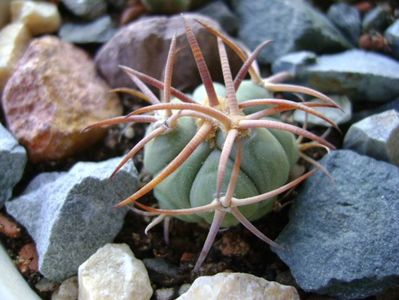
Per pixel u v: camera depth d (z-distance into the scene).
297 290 0.13
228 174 0.11
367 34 0.17
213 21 0.16
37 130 0.15
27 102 0.16
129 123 0.16
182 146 0.12
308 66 0.16
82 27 0.18
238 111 0.11
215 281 0.12
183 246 0.14
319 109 0.15
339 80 0.16
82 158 0.16
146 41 0.16
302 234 0.13
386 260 0.12
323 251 0.12
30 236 0.14
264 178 0.11
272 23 0.18
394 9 0.18
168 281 0.13
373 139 0.14
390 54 0.17
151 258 0.14
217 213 0.11
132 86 0.17
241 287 0.12
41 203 0.14
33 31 0.18
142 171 0.15
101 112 0.16
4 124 0.16
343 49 0.17
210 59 0.16
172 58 0.11
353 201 0.13
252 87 0.13
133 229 0.14
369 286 0.12
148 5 0.18
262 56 0.18
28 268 0.14
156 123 0.11
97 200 0.13
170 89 0.12
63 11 0.19
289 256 0.13
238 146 0.11
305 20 0.17
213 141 0.11
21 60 0.16
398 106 0.15
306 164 0.15
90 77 0.17
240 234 0.14
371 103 0.16
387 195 0.13
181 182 0.12
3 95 0.16
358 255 0.12
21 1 0.18
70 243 0.13
